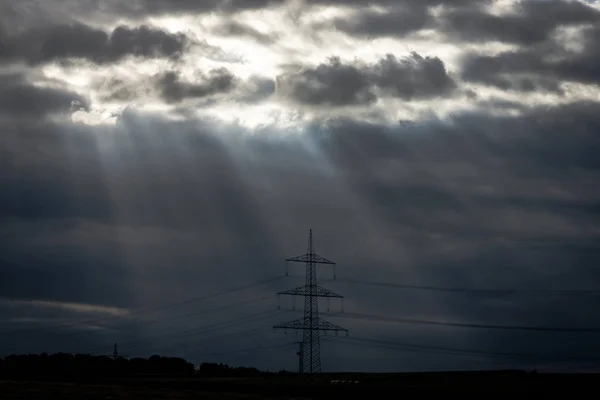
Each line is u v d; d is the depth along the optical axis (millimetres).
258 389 198500
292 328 193375
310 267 195125
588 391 175000
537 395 170375
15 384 199000
